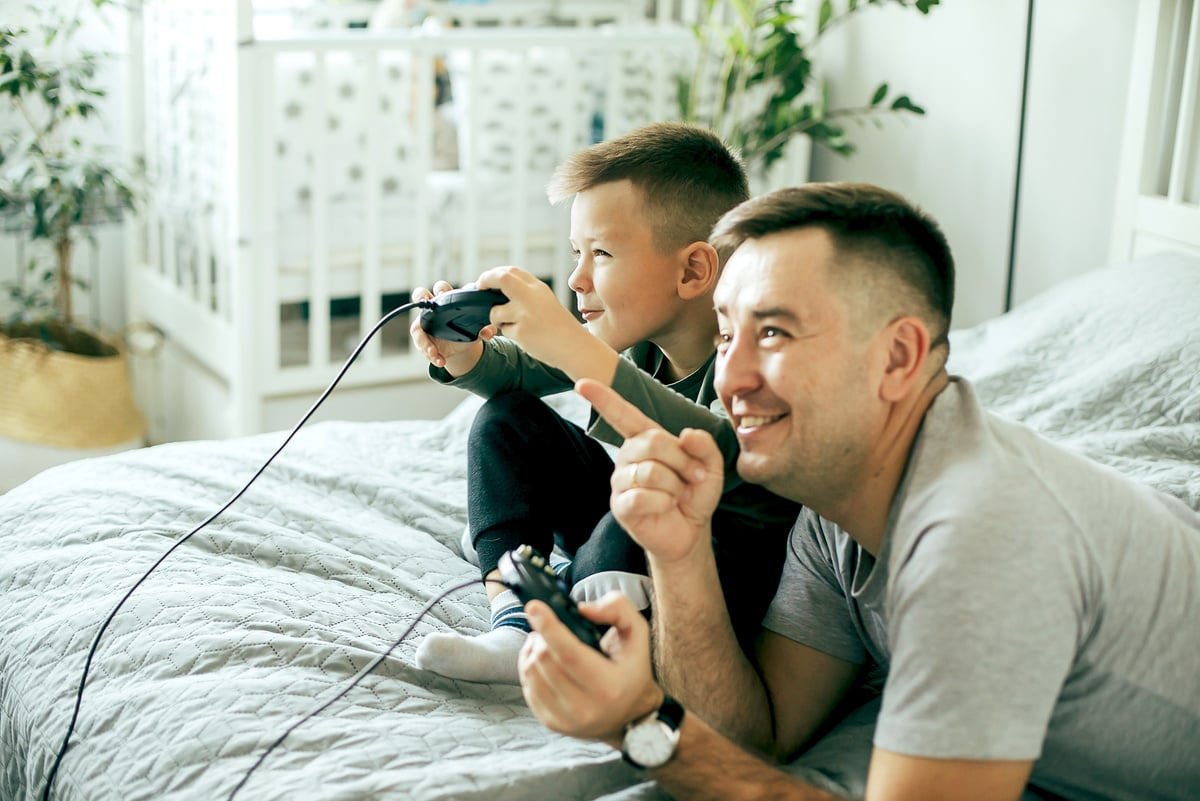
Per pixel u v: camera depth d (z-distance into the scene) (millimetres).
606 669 916
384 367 2920
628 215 1362
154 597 1321
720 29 2822
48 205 2752
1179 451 1627
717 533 1306
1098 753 982
